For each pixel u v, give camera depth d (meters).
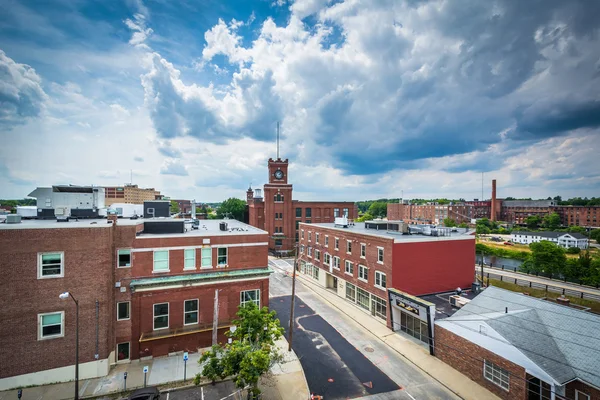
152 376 20.45
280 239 70.00
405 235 34.34
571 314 20.14
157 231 26.06
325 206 74.06
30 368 18.98
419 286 30.02
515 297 23.81
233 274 24.89
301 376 21.16
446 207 142.00
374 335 27.78
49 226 19.44
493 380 19.39
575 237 99.06
